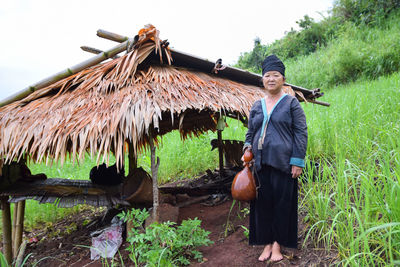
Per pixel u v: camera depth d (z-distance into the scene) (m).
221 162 4.70
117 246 3.12
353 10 16.17
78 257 3.30
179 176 6.07
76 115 2.84
